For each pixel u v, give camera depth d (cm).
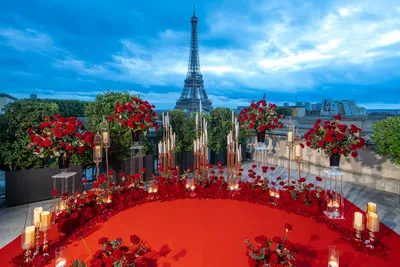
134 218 455
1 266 313
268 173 879
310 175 848
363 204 576
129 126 599
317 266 303
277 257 265
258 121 656
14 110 598
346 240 369
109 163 718
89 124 738
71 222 394
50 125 477
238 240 374
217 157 1005
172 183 609
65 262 278
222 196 565
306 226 421
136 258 315
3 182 788
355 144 456
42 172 596
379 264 312
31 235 306
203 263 313
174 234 393
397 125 601
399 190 643
